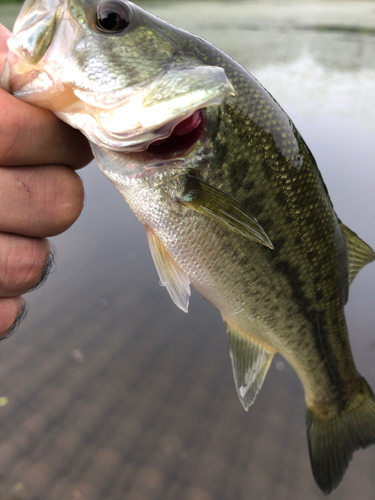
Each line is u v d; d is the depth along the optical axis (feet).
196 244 0.49
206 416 0.99
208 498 0.84
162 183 0.45
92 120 0.38
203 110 0.43
